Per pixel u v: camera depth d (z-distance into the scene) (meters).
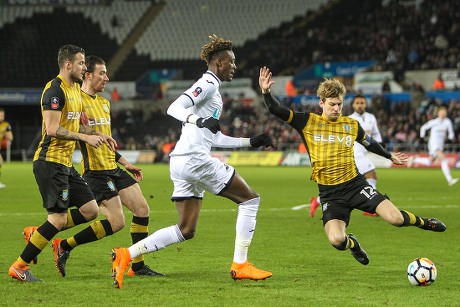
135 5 83.50
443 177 43.81
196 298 10.53
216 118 11.72
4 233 18.36
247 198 11.98
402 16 69.62
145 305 10.05
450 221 21.31
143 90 74.00
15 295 10.71
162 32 81.50
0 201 28.09
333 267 13.41
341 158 12.56
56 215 11.88
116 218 12.70
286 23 78.38
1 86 76.75
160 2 83.81
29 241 11.81
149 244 11.70
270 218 22.27
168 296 10.68
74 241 12.41
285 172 50.50
